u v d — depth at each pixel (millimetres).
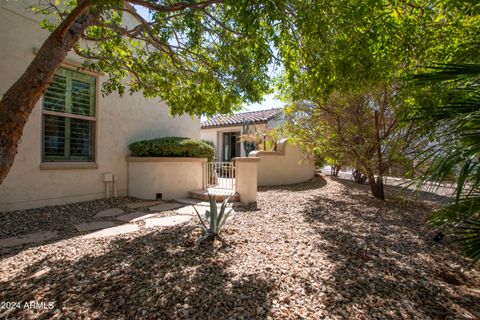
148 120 7996
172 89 5180
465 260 3119
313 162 12008
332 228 4625
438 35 2861
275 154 10148
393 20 2686
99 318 2020
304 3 2377
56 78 5738
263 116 13414
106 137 6789
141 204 6496
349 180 11828
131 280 2594
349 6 2393
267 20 2637
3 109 2604
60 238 3971
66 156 5996
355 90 3514
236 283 2561
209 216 4152
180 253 3316
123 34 3957
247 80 4102
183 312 2096
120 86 4781
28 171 5273
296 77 3834
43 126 5539
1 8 4840
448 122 1889
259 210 5887
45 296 2307
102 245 3635
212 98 5160
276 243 3754
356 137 7195
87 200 6375
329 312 2148
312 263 3100
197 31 3523
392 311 2199
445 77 1911
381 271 2969
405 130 5258
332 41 2727
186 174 7473
